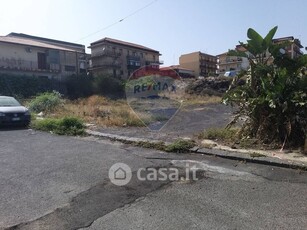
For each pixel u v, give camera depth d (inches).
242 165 214.1
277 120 265.0
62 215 139.2
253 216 133.6
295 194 157.0
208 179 184.9
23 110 442.6
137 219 133.6
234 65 2679.6
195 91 1202.6
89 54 2128.4
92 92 1419.8
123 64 2138.3
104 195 162.6
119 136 332.5
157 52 2411.4
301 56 281.0
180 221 130.6
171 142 289.7
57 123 409.7
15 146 300.2
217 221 129.9
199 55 2945.4
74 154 259.8
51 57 1574.8
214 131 315.3
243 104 291.3
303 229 121.4
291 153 234.2
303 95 258.4
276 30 276.2
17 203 153.6
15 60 1434.5
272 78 276.1
